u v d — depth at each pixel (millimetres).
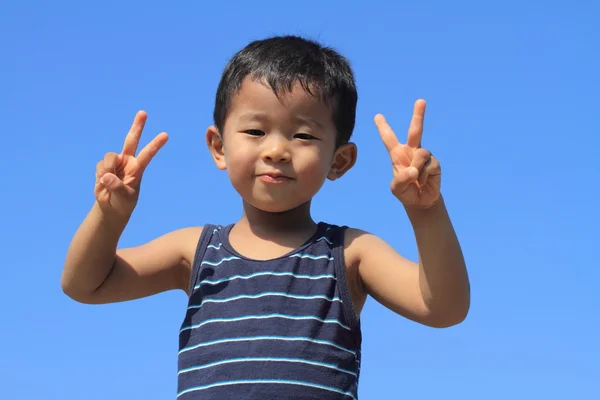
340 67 1591
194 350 1505
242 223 1579
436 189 1441
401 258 1527
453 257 1463
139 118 1544
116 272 1573
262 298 1499
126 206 1527
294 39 1613
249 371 1467
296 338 1479
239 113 1546
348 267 1538
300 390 1461
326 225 1570
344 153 1609
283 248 1539
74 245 1552
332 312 1502
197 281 1539
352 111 1603
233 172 1544
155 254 1590
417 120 1444
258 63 1555
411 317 1510
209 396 1469
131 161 1536
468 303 1485
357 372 1515
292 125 1533
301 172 1528
